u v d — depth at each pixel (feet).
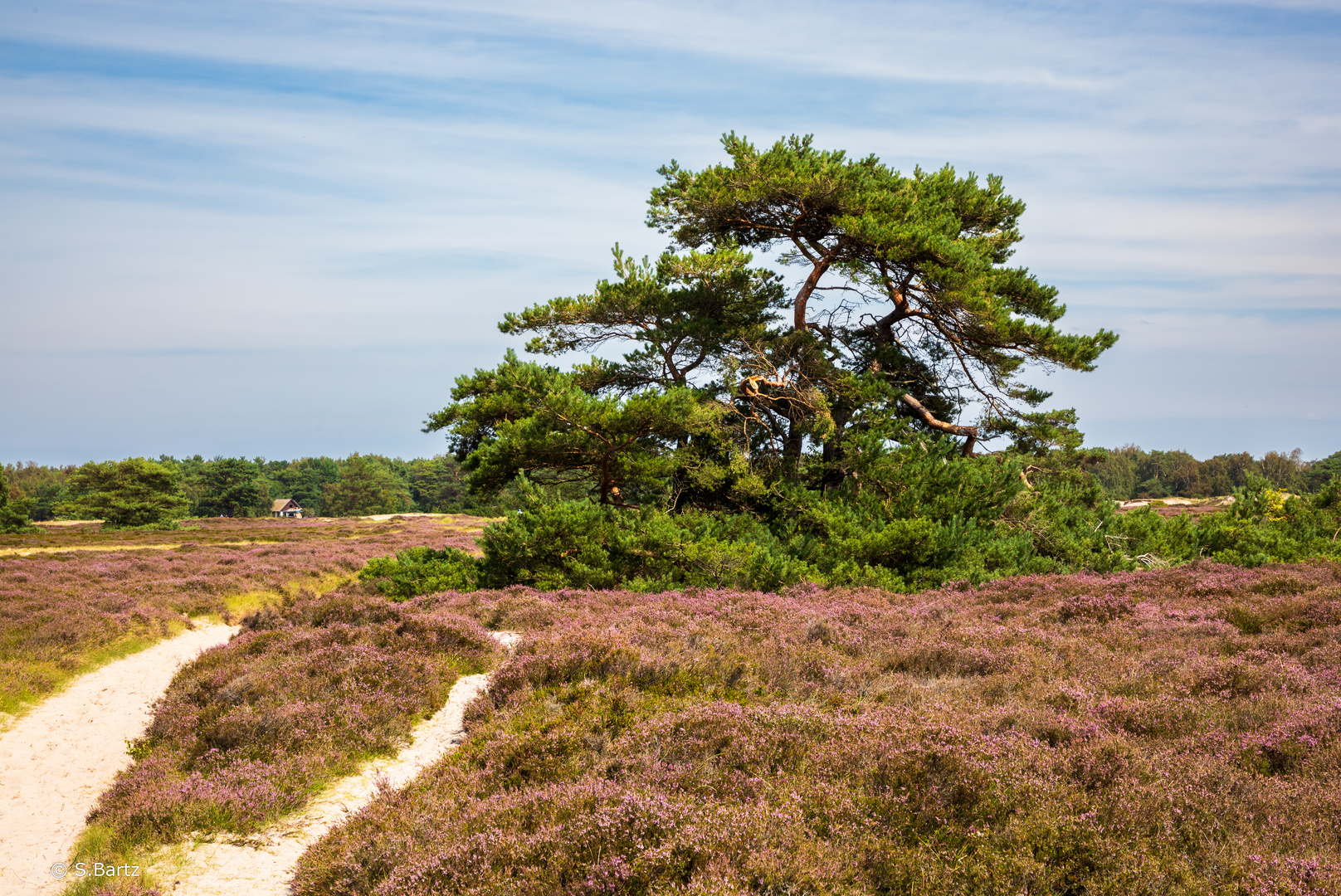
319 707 29.50
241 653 39.47
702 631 39.58
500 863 15.88
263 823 21.95
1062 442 91.15
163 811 21.59
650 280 90.63
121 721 33.76
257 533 194.49
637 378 94.12
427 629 42.37
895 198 83.46
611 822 16.07
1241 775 17.78
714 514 83.41
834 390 86.17
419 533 195.52
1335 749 18.74
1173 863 14.17
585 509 72.74
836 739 20.72
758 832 15.26
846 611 45.80
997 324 77.20
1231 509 86.69
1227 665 26.96
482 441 87.35
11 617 50.96
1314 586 44.78
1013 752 19.45
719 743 21.11
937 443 85.87
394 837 18.45
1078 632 37.17
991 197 93.86
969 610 46.24
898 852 14.84
